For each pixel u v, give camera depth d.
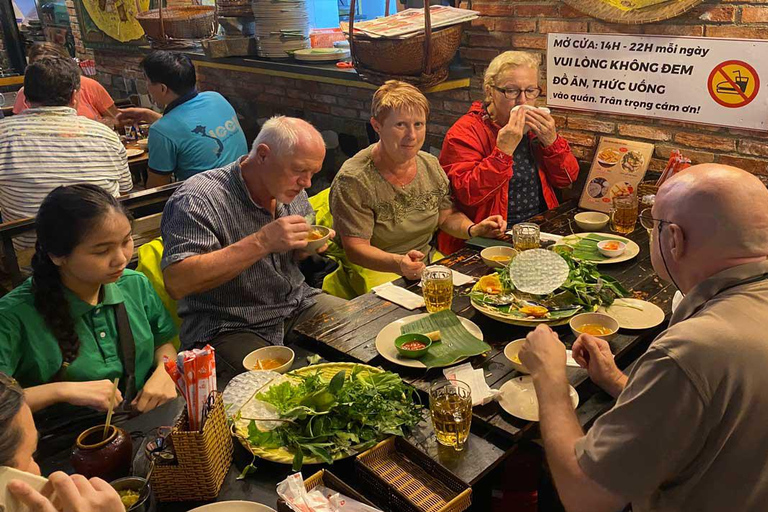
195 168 3.47
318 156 2.06
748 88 2.58
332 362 1.86
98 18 6.07
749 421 1.06
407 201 2.69
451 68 3.41
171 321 1.96
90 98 4.66
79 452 1.29
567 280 2.07
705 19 2.61
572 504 1.18
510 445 1.48
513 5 3.16
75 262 1.56
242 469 1.42
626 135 3.00
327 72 3.54
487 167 2.78
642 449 1.08
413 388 1.60
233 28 4.24
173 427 1.34
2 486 0.97
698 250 1.16
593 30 2.93
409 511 1.29
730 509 1.10
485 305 2.03
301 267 2.75
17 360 1.63
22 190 2.97
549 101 3.21
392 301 2.15
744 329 1.06
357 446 1.44
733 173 1.15
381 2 4.03
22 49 7.08
